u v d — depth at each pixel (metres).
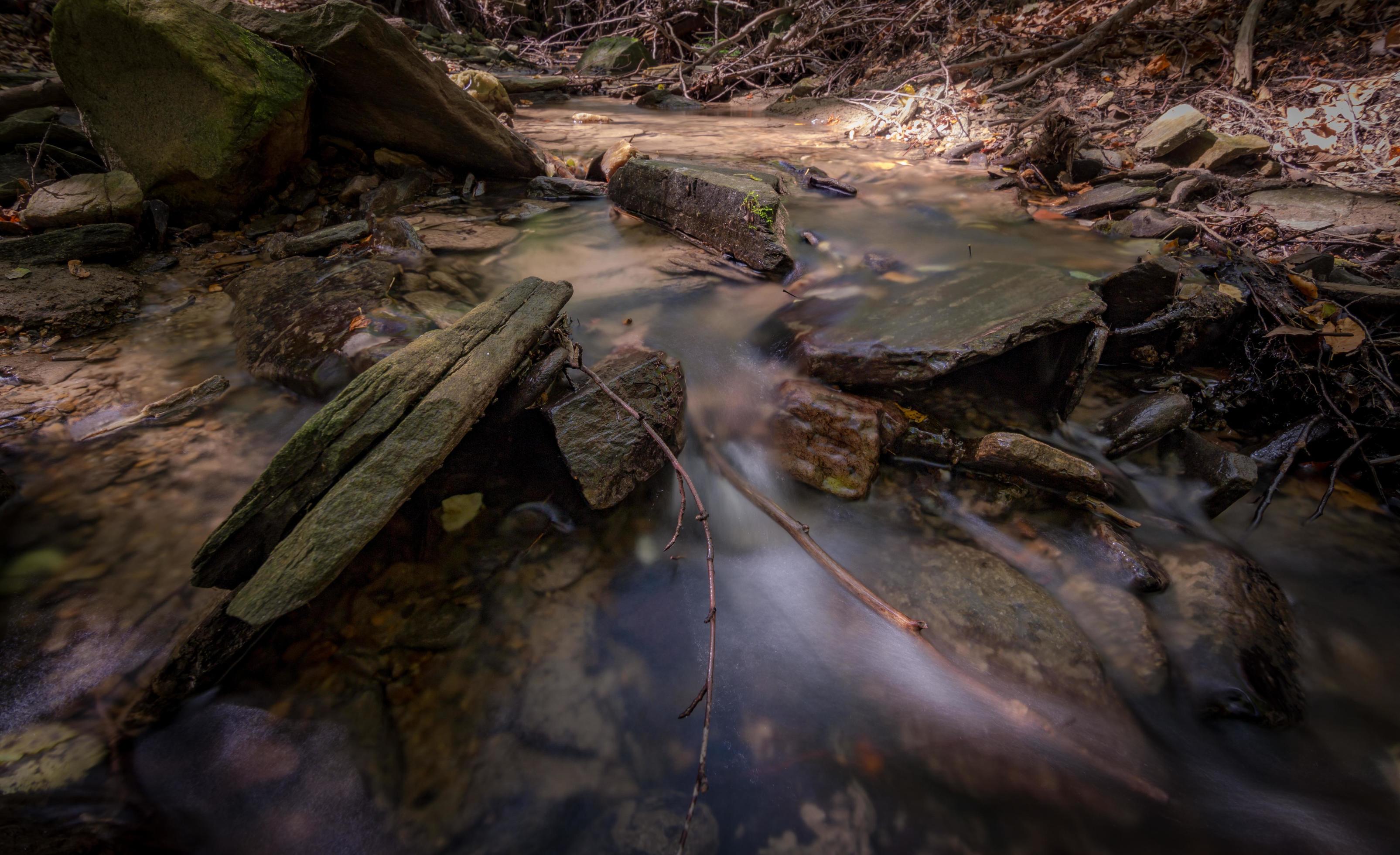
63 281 3.93
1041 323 3.18
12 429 2.93
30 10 7.76
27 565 2.36
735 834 1.79
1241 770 1.99
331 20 4.57
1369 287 3.67
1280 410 3.43
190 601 2.28
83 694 1.99
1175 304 3.64
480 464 2.75
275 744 1.94
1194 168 5.59
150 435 2.99
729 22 14.93
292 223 5.02
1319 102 5.92
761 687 2.18
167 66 4.19
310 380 3.21
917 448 3.06
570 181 5.81
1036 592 2.41
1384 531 2.82
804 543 2.57
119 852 1.67
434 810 1.82
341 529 2.12
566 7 17.58
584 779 1.91
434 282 4.11
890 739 2.03
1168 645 2.26
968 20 9.59
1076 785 1.91
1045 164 6.18
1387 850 1.79
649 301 4.21
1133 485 3.01
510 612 2.34
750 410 3.37
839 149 7.66
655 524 2.77
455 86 5.41
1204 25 7.25
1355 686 2.22
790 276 4.43
